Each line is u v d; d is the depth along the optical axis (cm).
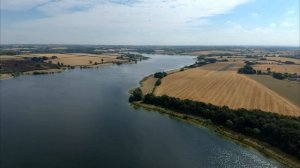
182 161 7338
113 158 7356
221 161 7400
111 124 9781
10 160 7069
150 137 8769
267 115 9375
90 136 8675
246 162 7375
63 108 11481
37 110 11100
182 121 10350
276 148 7944
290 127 8238
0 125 9338
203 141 8575
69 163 7025
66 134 8756
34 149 7700
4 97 13100
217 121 9862
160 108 11688
